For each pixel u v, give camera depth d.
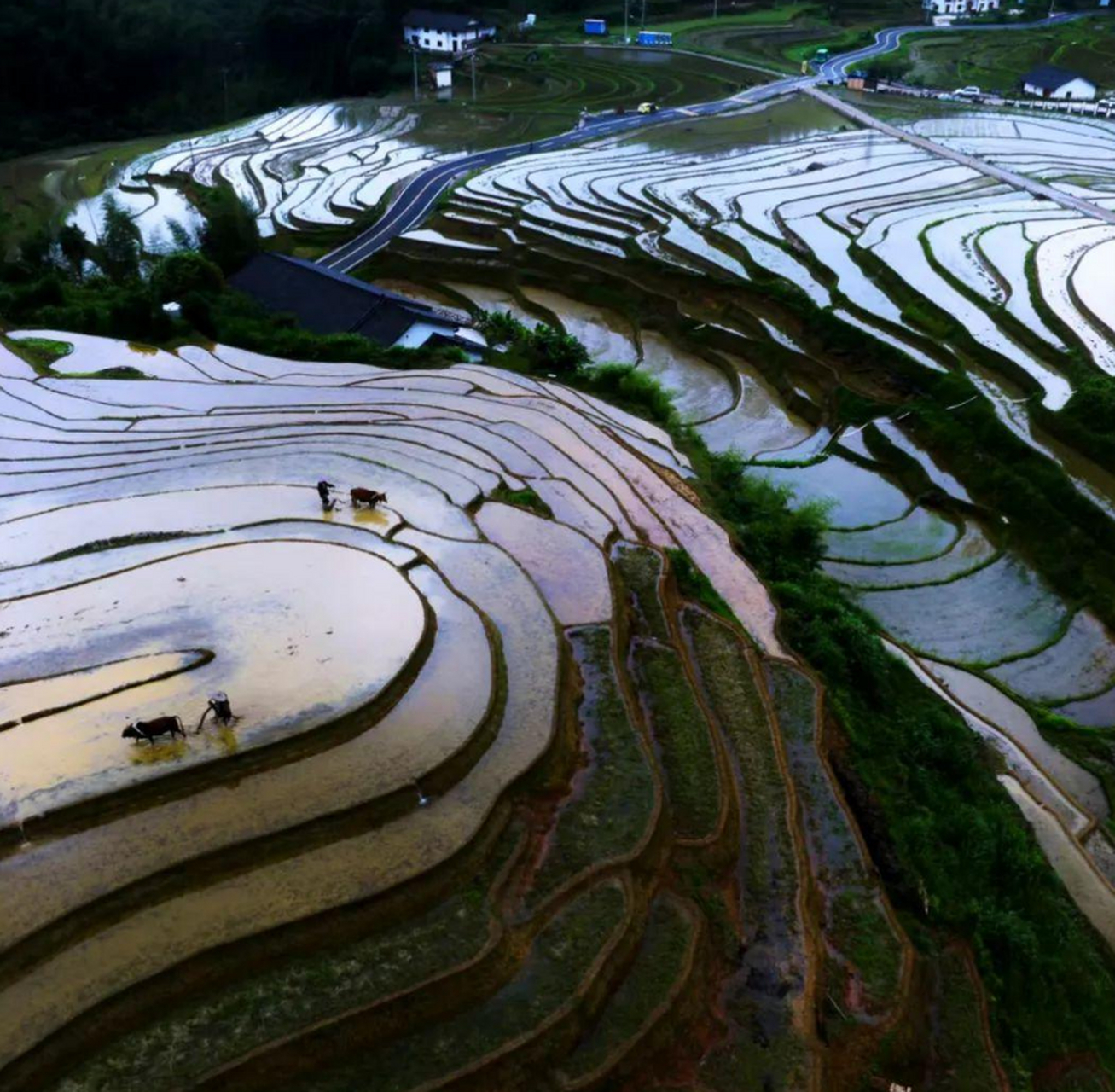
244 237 60.53
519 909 16.38
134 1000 14.08
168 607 21.56
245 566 23.17
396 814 17.16
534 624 22.28
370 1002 14.30
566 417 38.03
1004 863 21.77
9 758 17.36
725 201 71.00
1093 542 35.06
